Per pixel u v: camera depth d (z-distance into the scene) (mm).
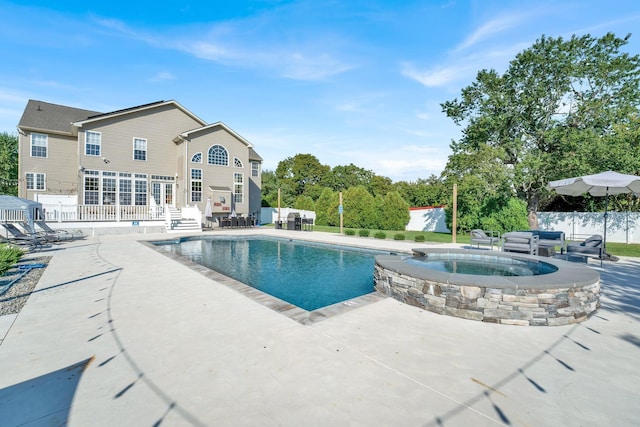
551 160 16234
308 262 10781
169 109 22031
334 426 2258
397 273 5625
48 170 19203
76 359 3256
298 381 2850
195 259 11359
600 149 14227
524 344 3785
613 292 6191
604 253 9547
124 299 5379
